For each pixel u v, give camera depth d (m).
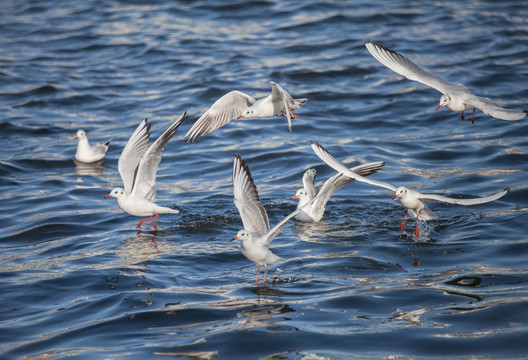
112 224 15.98
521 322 10.38
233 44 32.94
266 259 11.66
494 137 21.19
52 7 41.56
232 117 15.18
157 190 18.47
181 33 35.00
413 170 19.00
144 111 25.45
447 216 15.56
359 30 33.97
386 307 11.09
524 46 30.41
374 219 15.81
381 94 26.20
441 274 12.36
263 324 10.62
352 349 9.84
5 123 24.19
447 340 9.99
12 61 31.78
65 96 27.14
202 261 13.51
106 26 36.94
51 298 11.94
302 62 29.86
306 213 15.77
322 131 22.94
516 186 16.92
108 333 10.57
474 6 37.50
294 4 38.72
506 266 12.53
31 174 20.03
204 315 11.03
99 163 21.27
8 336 10.60
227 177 19.42
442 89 12.59
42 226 15.78
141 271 12.97
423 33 33.09
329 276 12.52
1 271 13.22
